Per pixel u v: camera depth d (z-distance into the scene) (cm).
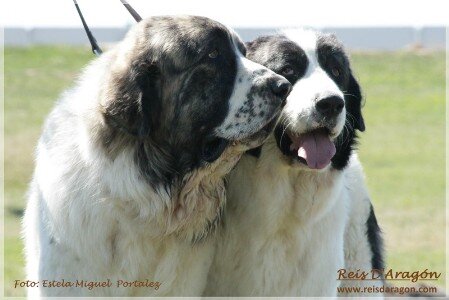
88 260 745
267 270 823
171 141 754
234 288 837
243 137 745
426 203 2181
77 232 740
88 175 739
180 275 774
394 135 3166
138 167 735
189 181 755
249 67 752
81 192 740
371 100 3653
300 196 812
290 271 825
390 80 3938
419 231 1875
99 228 738
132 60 754
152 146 745
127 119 728
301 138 802
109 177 729
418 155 2852
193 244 772
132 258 748
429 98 3691
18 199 2144
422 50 4409
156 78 757
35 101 3441
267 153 807
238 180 818
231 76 752
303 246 822
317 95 779
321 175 820
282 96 744
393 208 2127
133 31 787
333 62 855
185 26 760
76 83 805
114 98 732
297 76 830
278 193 809
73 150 755
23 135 2939
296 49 834
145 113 736
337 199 849
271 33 872
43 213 774
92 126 738
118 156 731
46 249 764
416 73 4028
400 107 3566
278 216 812
